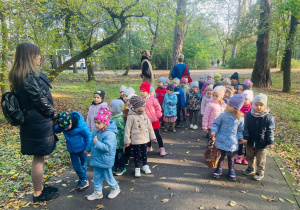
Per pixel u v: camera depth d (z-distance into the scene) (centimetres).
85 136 351
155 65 3562
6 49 725
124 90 530
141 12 896
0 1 664
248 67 3356
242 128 383
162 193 352
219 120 393
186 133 643
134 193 354
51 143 315
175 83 664
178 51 1406
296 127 750
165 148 537
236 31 1396
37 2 715
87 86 891
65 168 450
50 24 1001
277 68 2852
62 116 317
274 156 493
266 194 347
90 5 823
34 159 321
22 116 288
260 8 1355
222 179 394
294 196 343
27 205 328
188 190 360
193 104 665
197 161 468
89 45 866
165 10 892
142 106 396
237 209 312
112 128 337
